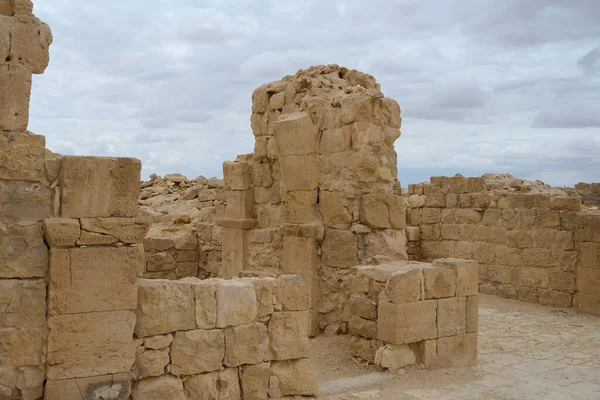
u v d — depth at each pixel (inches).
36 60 215.3
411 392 290.5
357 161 387.2
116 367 223.3
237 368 256.4
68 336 215.0
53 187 217.5
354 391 289.4
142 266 239.3
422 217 682.2
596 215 521.0
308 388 271.7
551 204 561.6
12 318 209.5
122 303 224.4
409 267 332.5
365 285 334.6
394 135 406.0
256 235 470.6
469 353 343.9
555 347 400.5
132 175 226.1
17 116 212.2
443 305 332.2
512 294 592.4
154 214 757.9
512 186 665.0
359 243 391.9
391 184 402.6
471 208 634.8
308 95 424.8
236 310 253.1
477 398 286.5
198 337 244.1
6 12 215.8
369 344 330.0
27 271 212.8
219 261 567.5
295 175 414.9
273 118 466.6
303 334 272.4
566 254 548.7
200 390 245.0
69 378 214.8
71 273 215.3
